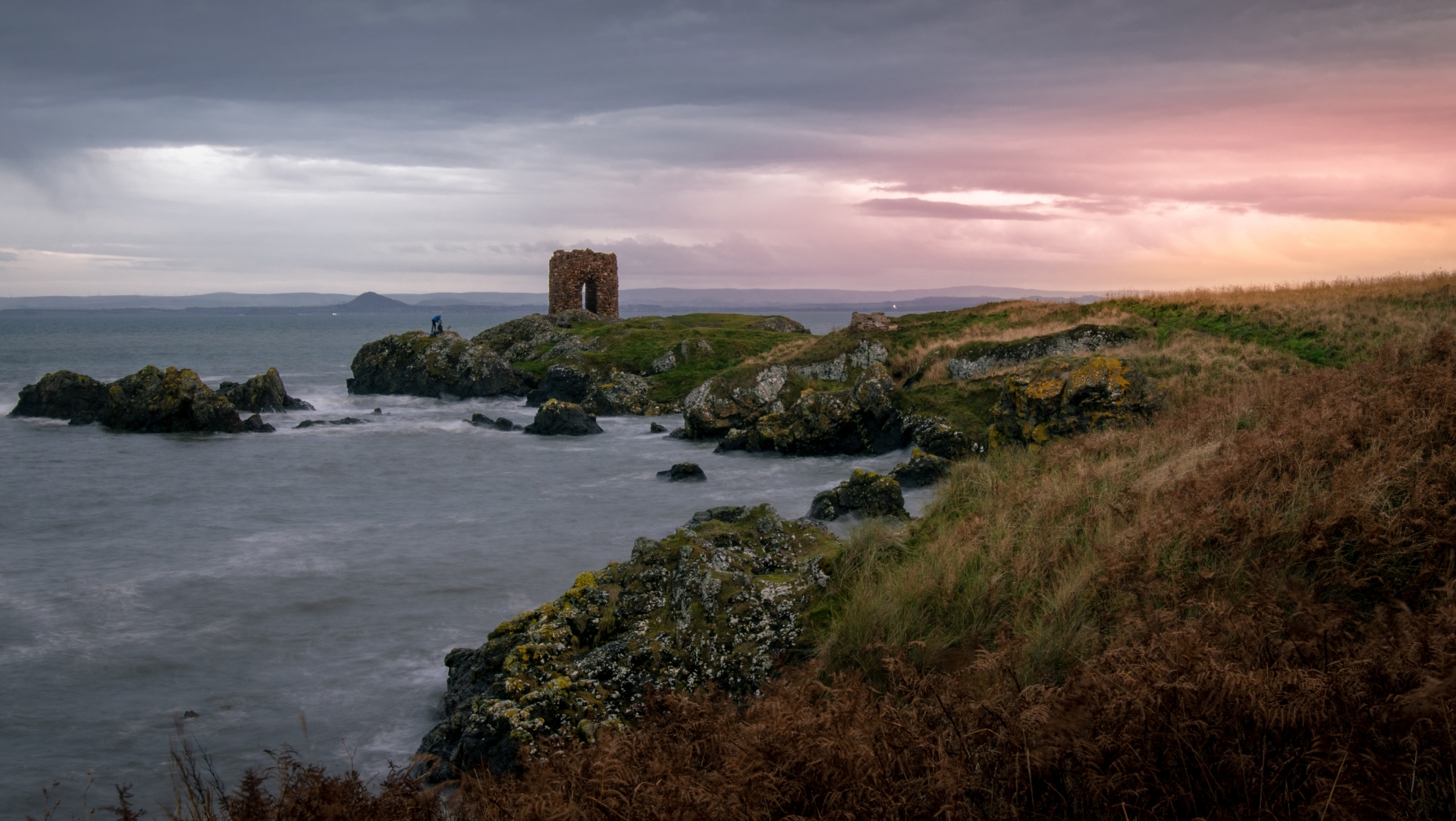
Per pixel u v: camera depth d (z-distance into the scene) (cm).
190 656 1309
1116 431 1653
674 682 870
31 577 1731
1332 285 3238
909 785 418
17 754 1018
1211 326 2995
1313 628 501
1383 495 777
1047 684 587
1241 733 395
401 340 5784
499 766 779
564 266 7656
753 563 1066
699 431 3675
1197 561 760
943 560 922
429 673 1229
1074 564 837
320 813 502
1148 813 376
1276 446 961
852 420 3045
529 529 2077
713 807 416
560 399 4903
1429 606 587
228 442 3741
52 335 19038
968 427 2730
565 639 973
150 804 903
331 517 2264
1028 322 3669
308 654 1310
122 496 2575
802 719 494
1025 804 408
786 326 6756
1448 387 1002
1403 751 376
